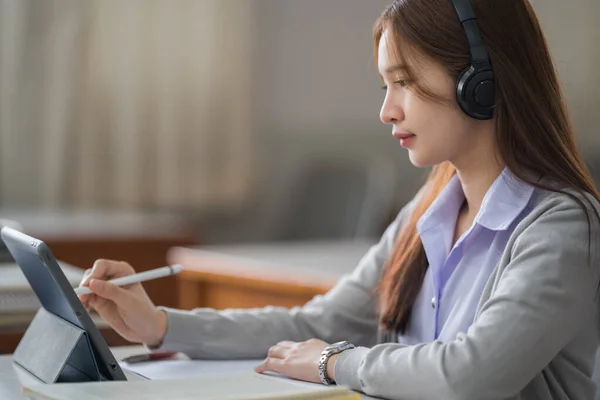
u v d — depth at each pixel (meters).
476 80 1.77
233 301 3.72
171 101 6.04
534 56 1.82
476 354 1.59
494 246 1.83
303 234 5.33
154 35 5.96
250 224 6.40
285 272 3.62
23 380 1.73
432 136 1.81
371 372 1.68
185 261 3.93
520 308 1.62
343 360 1.75
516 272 1.67
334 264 3.88
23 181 5.66
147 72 5.96
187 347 2.07
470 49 1.77
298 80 6.43
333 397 1.45
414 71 1.79
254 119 6.32
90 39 5.78
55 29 5.68
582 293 1.66
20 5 5.58
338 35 6.50
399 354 1.68
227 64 6.19
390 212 5.95
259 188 6.39
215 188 6.23
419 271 2.02
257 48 6.30
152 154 6.02
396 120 1.83
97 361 1.65
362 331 2.18
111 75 5.86
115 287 1.99
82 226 3.99
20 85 5.61
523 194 1.81
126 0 5.86
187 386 1.53
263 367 1.87
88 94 5.80
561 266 1.65
